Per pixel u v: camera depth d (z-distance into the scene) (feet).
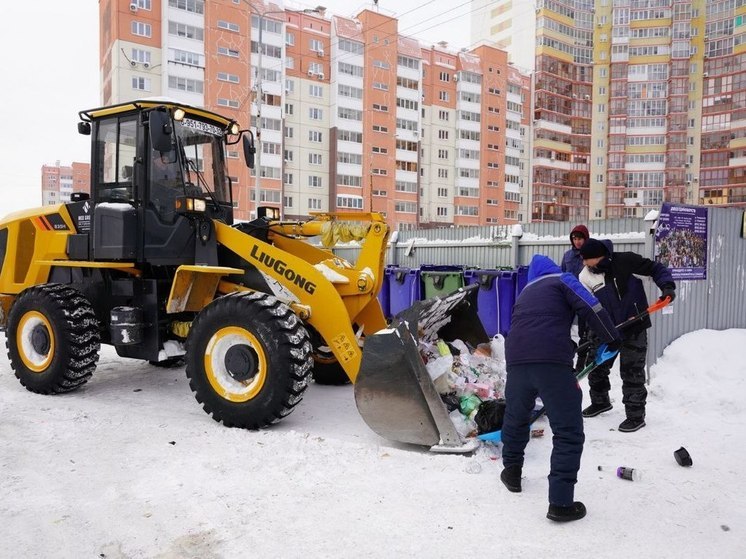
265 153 145.28
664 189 215.51
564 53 214.90
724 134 213.66
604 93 220.84
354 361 14.08
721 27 213.05
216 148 18.03
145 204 16.42
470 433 12.64
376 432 12.75
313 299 14.58
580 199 220.23
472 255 29.76
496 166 192.54
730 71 211.61
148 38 127.24
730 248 21.66
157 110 15.03
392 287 29.48
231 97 136.26
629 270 13.99
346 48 158.10
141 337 16.46
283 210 148.77
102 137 17.49
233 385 14.25
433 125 182.91
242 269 15.99
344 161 159.94
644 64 215.72
